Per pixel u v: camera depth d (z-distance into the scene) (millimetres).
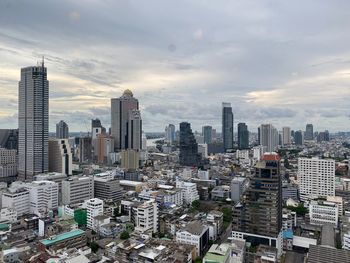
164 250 193625
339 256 187000
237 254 187000
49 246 197750
